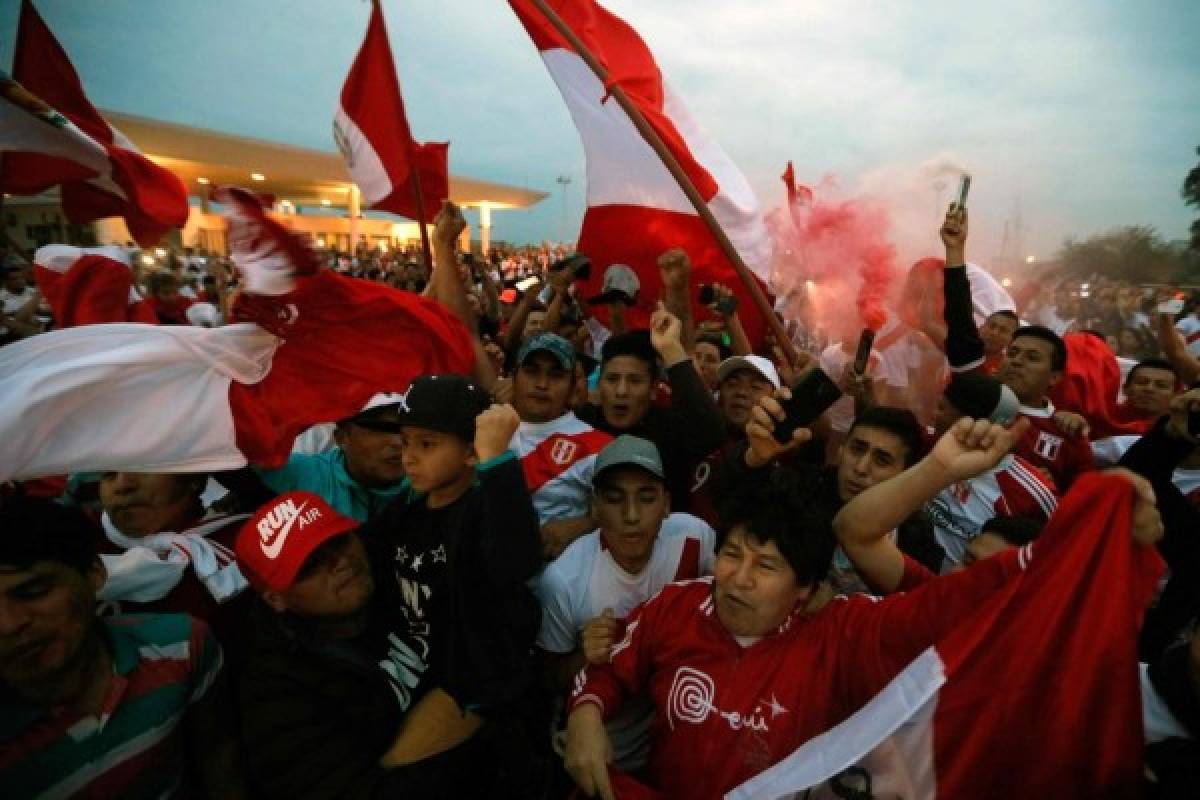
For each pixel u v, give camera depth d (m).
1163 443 1.85
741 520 1.46
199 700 1.55
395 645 1.72
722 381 2.87
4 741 1.24
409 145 2.96
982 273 4.41
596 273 3.39
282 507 1.58
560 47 2.88
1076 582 1.19
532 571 1.60
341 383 2.28
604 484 1.85
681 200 3.04
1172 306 4.05
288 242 1.72
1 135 2.09
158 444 1.92
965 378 2.29
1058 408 4.05
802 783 1.26
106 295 2.77
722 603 1.48
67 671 1.27
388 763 1.56
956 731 1.25
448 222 2.80
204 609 1.93
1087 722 1.17
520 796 1.80
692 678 1.51
